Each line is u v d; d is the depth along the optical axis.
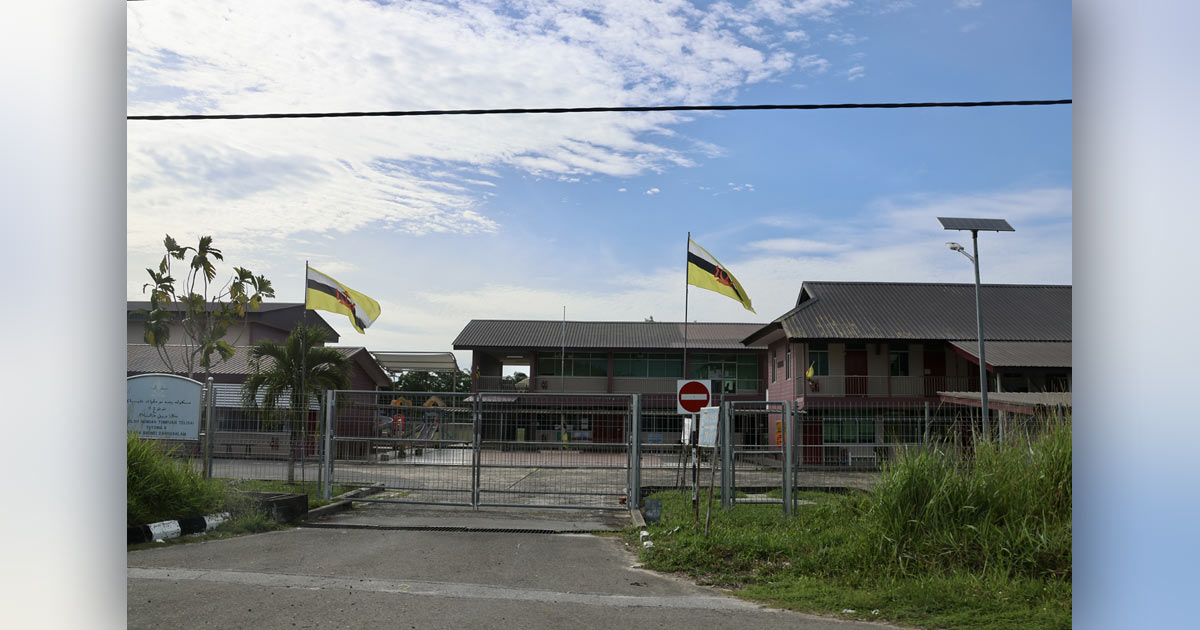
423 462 15.05
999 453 9.66
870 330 34.72
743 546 9.37
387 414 16.95
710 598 7.57
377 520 13.09
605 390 43.44
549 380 43.44
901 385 35.00
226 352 31.25
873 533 8.71
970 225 23.20
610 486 17.42
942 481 8.91
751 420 41.41
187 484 11.34
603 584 8.22
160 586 7.43
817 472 14.20
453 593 7.48
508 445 16.08
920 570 8.12
